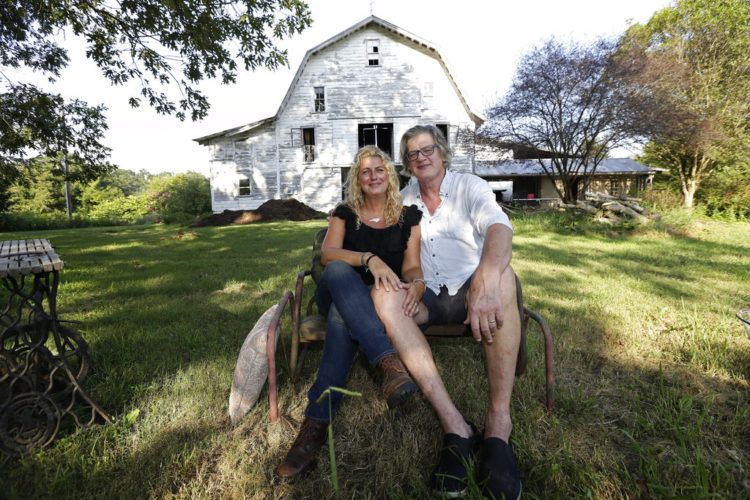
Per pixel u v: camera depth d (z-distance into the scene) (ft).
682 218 39.01
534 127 49.19
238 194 76.18
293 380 7.22
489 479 4.98
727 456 5.73
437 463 5.65
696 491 4.78
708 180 57.31
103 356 9.04
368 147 7.31
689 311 12.02
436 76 73.00
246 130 73.61
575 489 5.19
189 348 9.82
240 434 6.48
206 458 5.93
